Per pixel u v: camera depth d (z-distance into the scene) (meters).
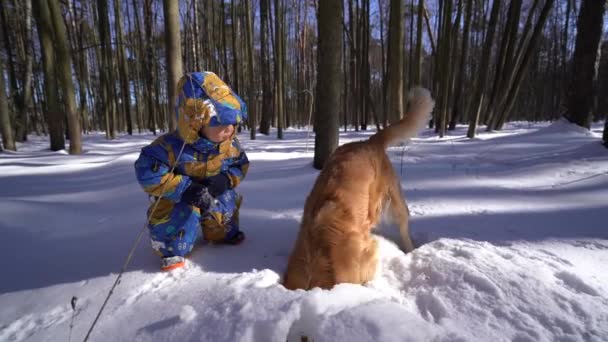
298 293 1.69
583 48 6.89
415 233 2.85
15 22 14.76
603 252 2.23
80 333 1.62
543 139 6.48
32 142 12.66
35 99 18.08
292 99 27.38
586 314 1.52
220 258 2.44
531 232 2.61
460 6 12.38
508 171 4.58
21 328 1.72
